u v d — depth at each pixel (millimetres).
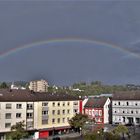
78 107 110188
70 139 87125
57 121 102188
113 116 129875
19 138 79750
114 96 132250
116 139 84250
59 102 103312
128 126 118188
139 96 124938
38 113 96375
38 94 102562
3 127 87562
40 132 95688
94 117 130500
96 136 78625
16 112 90812
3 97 89438
